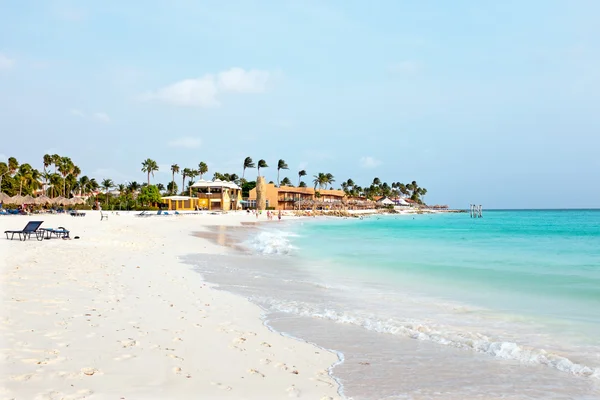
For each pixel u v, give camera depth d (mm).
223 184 102750
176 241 26625
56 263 13453
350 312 9617
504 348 7016
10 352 5547
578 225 64062
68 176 103938
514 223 75062
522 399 5230
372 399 5102
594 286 13016
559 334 8039
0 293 8820
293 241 31875
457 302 10781
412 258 20328
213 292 11172
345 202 150875
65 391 4531
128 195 102688
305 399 4945
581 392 5453
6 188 79438
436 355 6820
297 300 10773
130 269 13578
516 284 13430
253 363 6051
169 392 4777
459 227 59312
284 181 163500
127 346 6195
